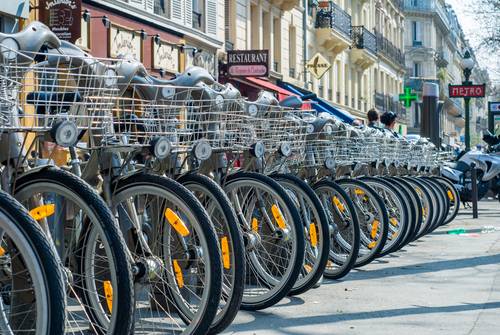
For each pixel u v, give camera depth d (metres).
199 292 6.76
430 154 16.91
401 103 68.06
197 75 7.39
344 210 10.07
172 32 25.17
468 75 30.42
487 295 9.30
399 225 12.01
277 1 34.41
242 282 6.88
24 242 4.83
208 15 28.08
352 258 9.98
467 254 13.20
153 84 6.95
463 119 122.19
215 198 7.02
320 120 10.00
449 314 8.18
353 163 11.43
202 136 7.40
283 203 8.04
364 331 7.37
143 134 6.61
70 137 5.45
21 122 5.47
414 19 99.81
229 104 7.73
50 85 5.47
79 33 17.47
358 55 49.75
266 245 8.36
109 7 21.06
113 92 6.05
